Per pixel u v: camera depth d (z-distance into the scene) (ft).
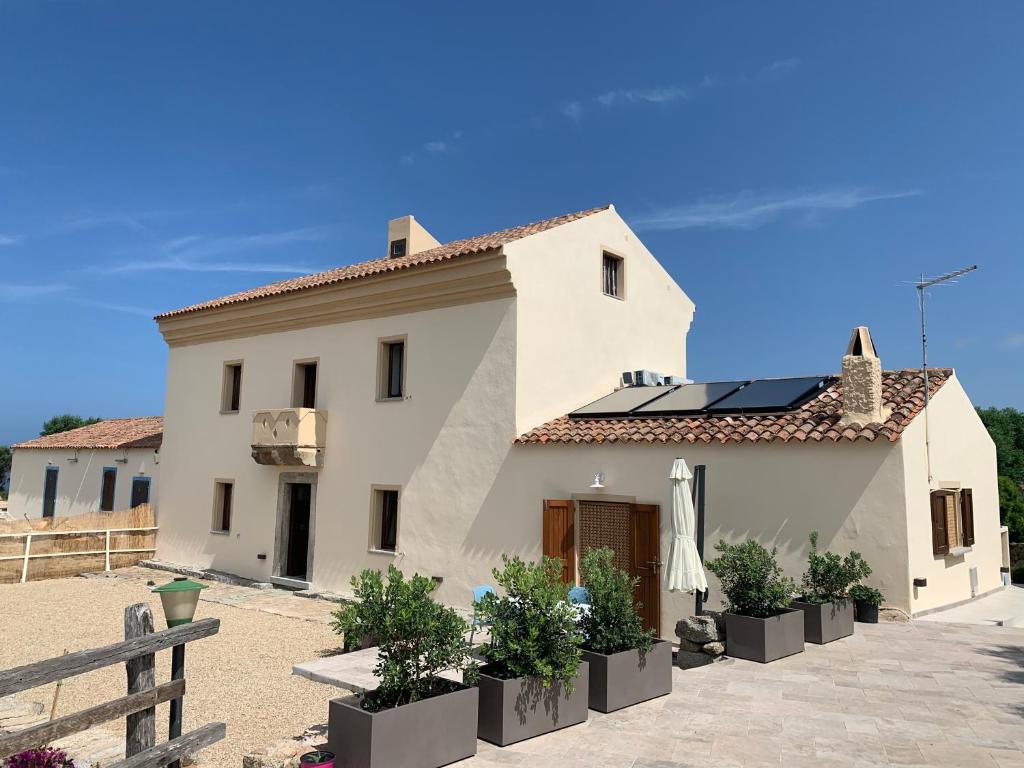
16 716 27.76
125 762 18.04
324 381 59.06
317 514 57.93
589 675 25.62
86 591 58.54
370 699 20.97
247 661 37.11
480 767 20.44
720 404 45.42
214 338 68.28
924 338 41.34
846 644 33.53
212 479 66.54
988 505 52.70
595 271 55.72
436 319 52.75
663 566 41.42
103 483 84.28
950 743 21.75
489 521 48.24
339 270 72.28
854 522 37.11
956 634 34.96
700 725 23.65
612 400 52.49
